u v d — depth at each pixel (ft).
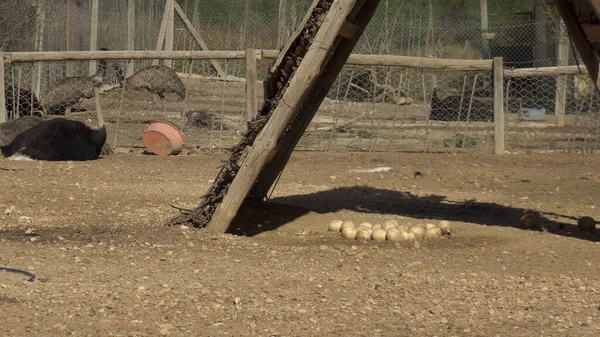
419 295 29.89
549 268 35.01
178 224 40.11
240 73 103.19
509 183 57.06
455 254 37.22
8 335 24.04
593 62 41.11
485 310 28.19
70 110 84.84
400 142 73.05
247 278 31.55
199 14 109.91
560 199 52.19
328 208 47.39
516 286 31.55
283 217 43.78
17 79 84.69
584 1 39.55
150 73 85.56
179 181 53.26
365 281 31.78
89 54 69.00
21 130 62.54
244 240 38.50
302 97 37.88
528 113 88.84
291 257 35.50
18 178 51.60
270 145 38.45
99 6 103.14
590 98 79.10
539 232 42.37
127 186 50.67
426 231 41.09
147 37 105.19
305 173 58.08
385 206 49.06
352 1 36.81
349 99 94.43
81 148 62.18
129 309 26.96
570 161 64.95
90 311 26.53
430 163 63.05
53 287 29.14
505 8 106.73
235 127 77.77
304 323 26.22
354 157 64.44
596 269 35.04
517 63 95.96
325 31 37.01
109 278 30.68
